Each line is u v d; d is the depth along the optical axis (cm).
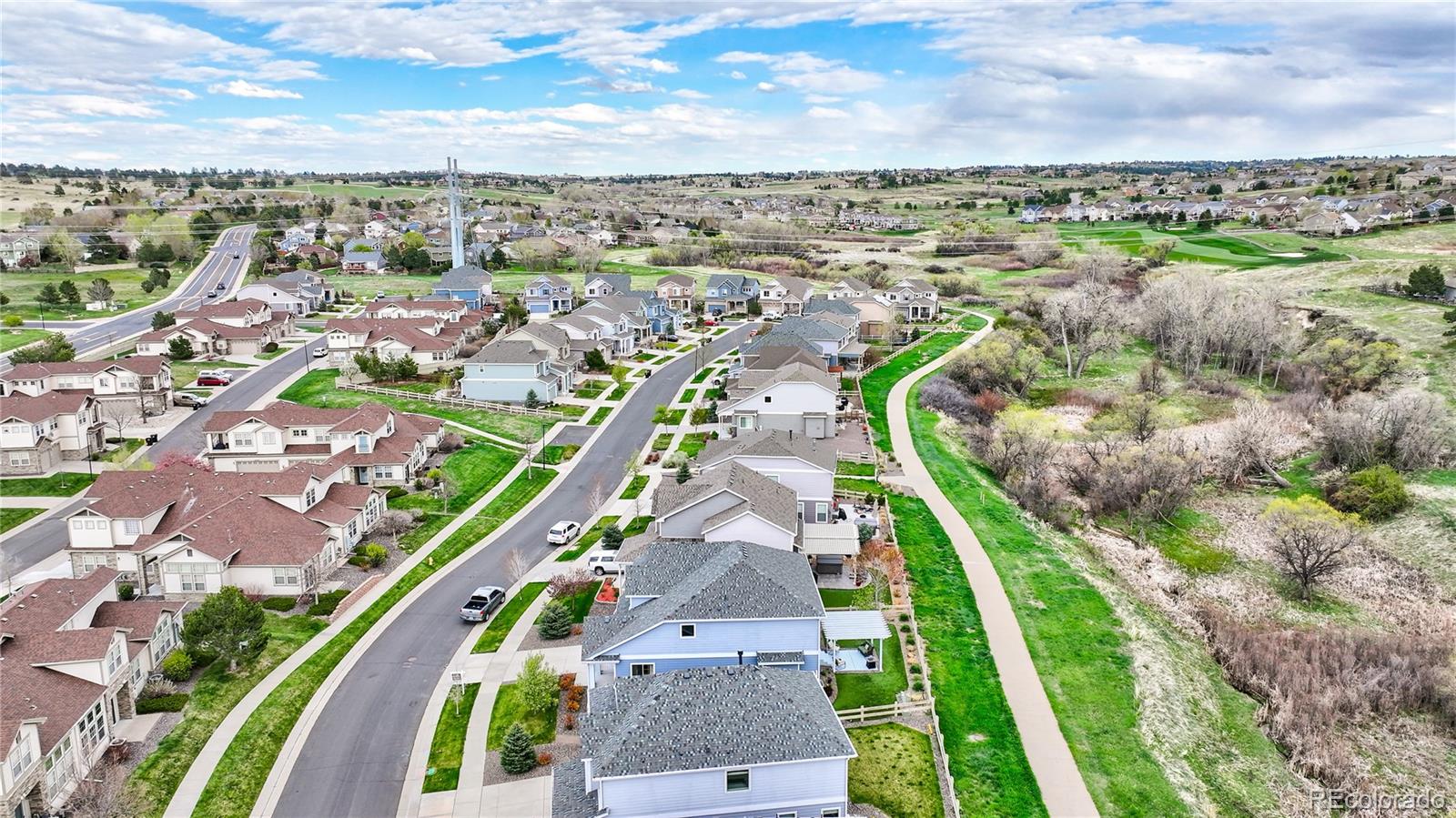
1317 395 8456
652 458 7131
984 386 9450
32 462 6612
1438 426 7062
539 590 4959
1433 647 4709
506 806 3256
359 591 4894
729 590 3800
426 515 6025
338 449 6606
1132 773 3616
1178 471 6650
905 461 7144
